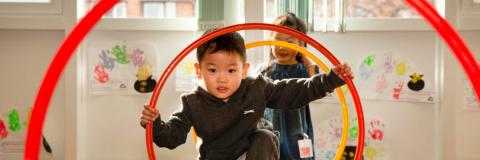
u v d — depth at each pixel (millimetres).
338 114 3023
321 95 1973
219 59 1880
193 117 1952
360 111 1973
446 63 2902
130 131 3053
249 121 1938
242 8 2963
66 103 2922
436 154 3004
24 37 3016
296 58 2613
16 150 3061
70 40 1491
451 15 2875
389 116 3025
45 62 3021
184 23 2984
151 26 2969
